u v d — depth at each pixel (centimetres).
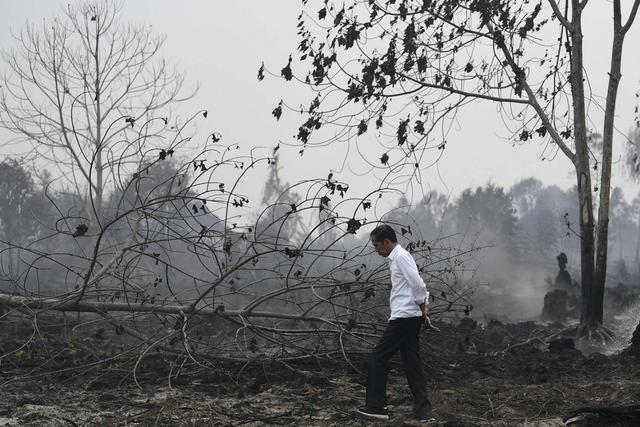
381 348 641
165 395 738
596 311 1424
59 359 897
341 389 788
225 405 698
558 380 884
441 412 672
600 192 1473
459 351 1051
